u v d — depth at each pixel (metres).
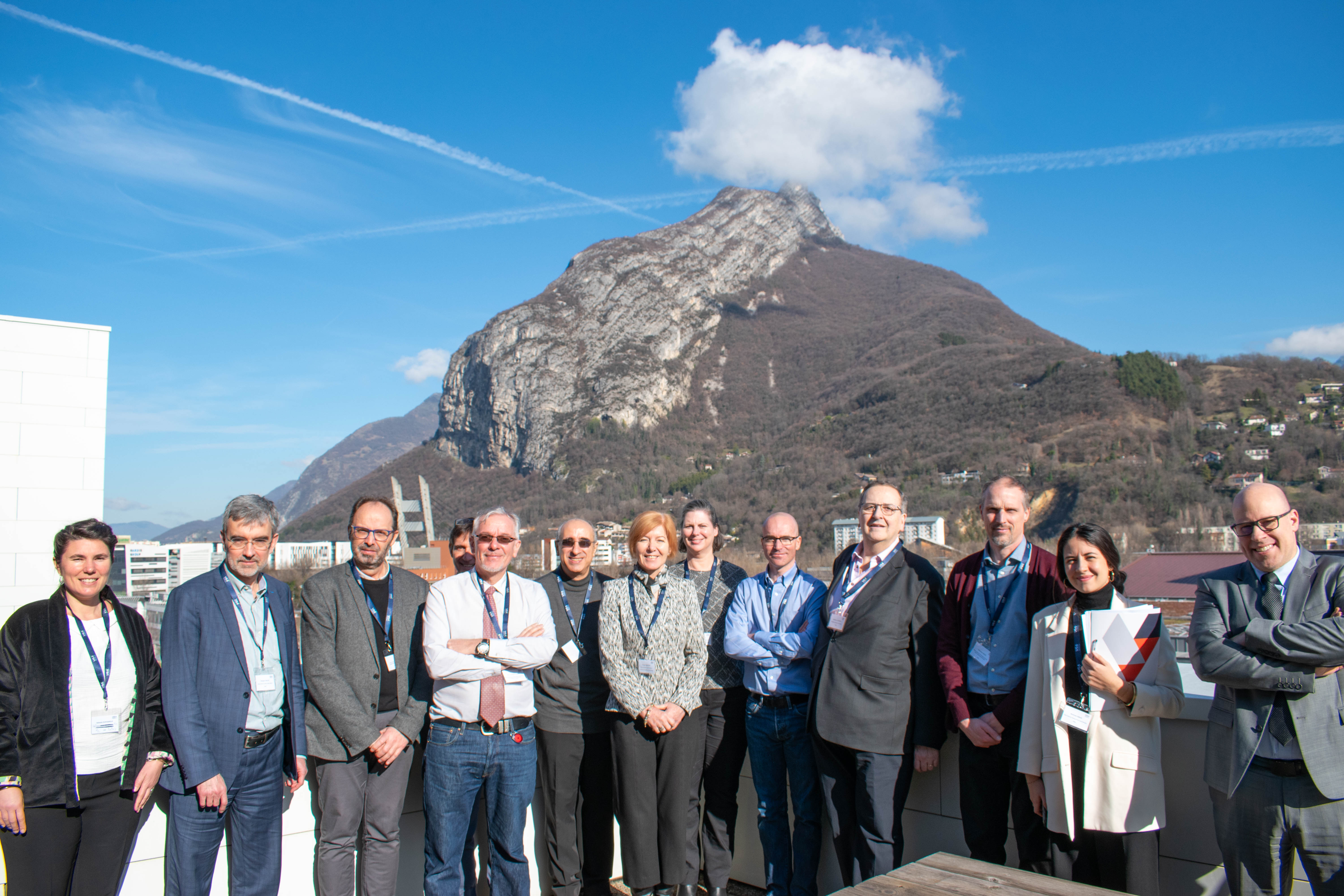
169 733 2.68
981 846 3.03
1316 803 2.36
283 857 3.12
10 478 5.09
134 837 2.72
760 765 3.54
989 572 3.19
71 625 2.65
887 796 3.11
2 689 2.48
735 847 4.09
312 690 2.94
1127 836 2.63
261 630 2.92
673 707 3.32
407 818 3.41
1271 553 2.52
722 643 3.79
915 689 3.23
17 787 2.46
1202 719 2.83
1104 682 2.60
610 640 3.38
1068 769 2.66
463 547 4.24
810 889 3.39
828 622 3.33
